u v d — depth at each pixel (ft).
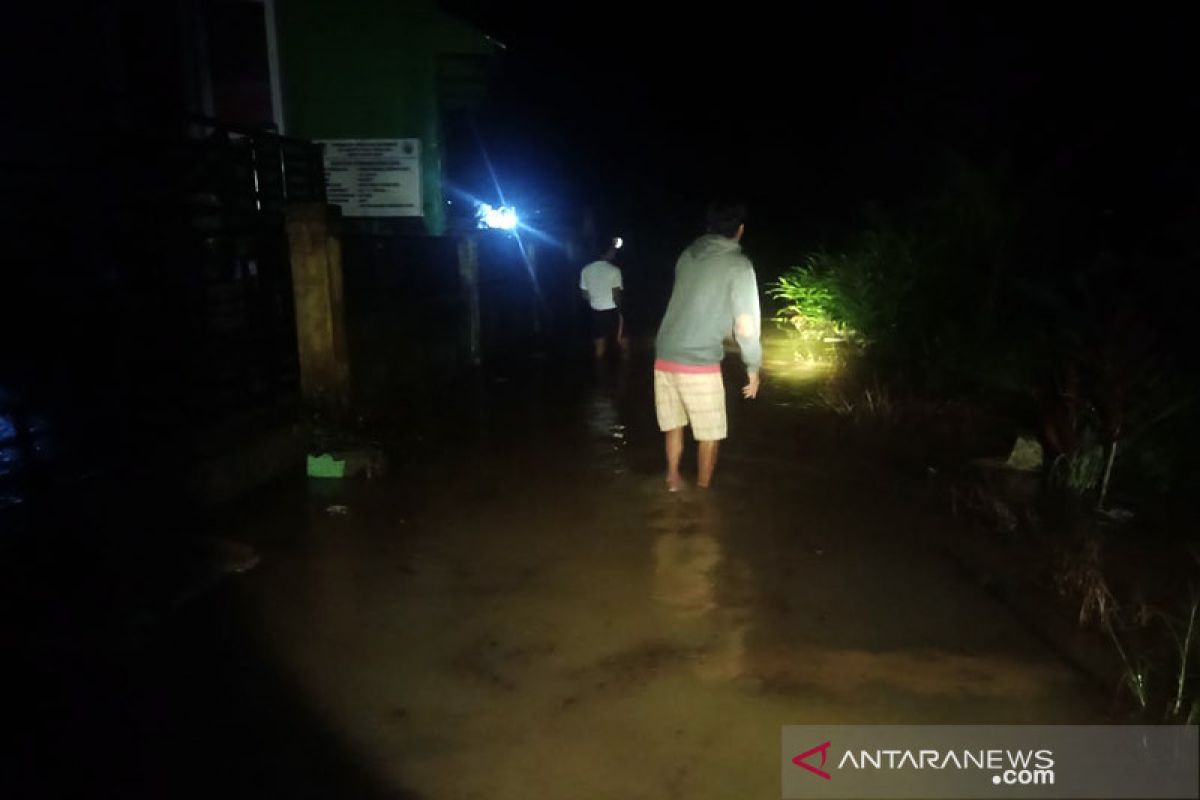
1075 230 32.73
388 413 27.96
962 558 17.83
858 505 21.13
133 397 18.76
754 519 20.27
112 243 18.33
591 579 17.10
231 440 21.53
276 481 23.03
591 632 14.98
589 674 13.66
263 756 11.68
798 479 23.16
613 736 12.10
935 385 30.89
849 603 15.98
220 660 14.08
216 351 21.48
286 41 34.91
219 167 21.85
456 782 11.18
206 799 10.84
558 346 47.83
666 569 17.53
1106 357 21.90
